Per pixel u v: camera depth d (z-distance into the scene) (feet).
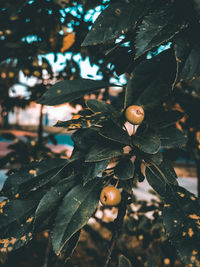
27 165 0.93
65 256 0.85
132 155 0.95
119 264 0.95
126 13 0.79
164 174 0.95
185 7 0.79
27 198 0.91
